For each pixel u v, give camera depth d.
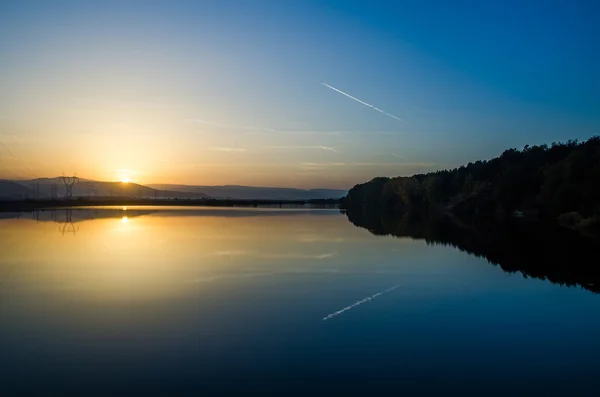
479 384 16.31
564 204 86.75
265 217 117.31
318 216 126.25
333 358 18.53
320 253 46.69
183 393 15.50
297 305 26.33
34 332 21.20
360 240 59.69
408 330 22.12
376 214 143.00
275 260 41.72
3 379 16.41
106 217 112.31
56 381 16.28
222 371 17.23
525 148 124.94
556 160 110.44
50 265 38.38
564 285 32.19
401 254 46.78
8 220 97.56
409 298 28.31
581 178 83.44
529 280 33.94
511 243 57.47
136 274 34.59
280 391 15.66
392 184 174.38
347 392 15.66
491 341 20.66
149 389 15.76
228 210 174.00
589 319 24.05
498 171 126.31
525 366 17.89
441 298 28.36
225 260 41.44
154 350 19.14
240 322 23.03
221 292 29.16
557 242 58.44
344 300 27.59
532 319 24.05
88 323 22.62
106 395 15.35
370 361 18.25
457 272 36.97
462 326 22.80
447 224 92.62
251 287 30.69
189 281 32.25
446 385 16.23
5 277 33.28
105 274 34.50
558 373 17.27
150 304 26.14
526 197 108.56
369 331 21.91
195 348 19.42
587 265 40.72
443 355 18.94
